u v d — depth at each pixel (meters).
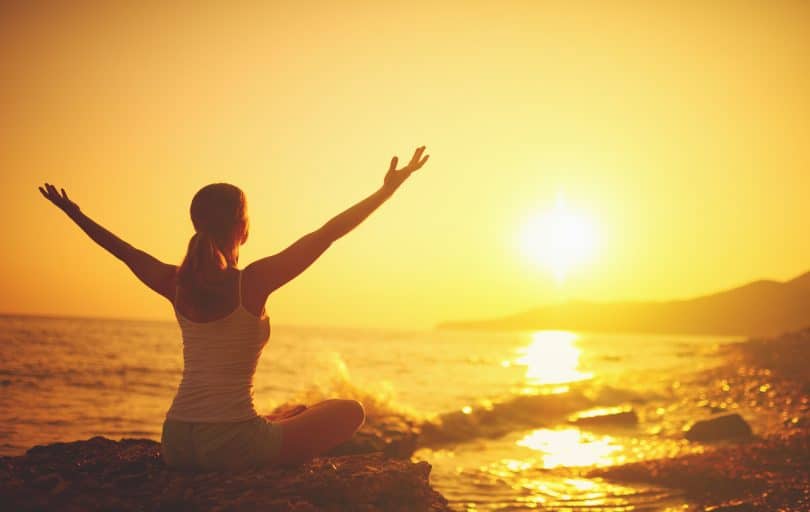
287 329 169.62
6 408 12.29
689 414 15.59
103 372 20.61
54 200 3.40
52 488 3.16
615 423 14.19
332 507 3.26
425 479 3.85
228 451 3.22
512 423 13.85
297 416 3.42
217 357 3.18
